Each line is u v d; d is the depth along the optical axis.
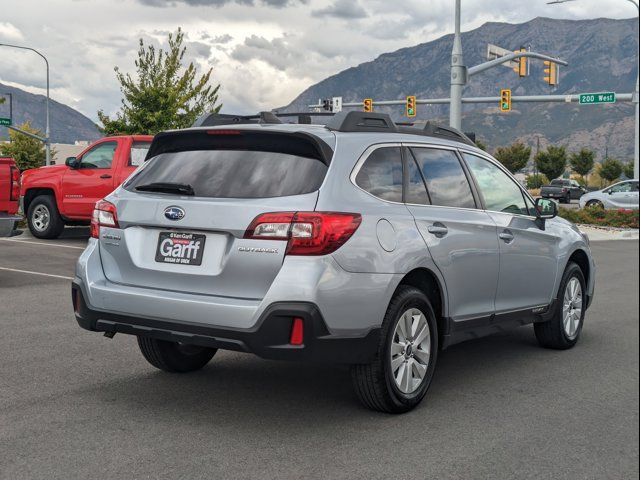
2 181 9.91
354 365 4.82
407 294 4.93
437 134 6.00
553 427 4.79
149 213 4.82
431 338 5.23
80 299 5.02
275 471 3.96
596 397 5.51
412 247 4.98
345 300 4.50
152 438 4.42
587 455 4.28
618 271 14.26
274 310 4.35
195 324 4.51
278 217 4.43
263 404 5.16
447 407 5.21
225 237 4.59
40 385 5.48
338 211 4.54
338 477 3.90
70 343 6.84
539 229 6.74
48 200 15.74
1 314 8.17
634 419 4.96
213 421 4.77
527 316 6.58
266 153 4.80
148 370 5.98
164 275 4.75
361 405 5.19
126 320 4.77
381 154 5.17
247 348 4.40
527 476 3.96
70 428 4.56
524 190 6.81
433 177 5.60
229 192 4.66
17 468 3.92
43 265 12.20
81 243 15.47
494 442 4.49
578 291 7.38
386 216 4.87
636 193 35.19
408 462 4.13
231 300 4.48
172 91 29.31
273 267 4.43
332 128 5.06
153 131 29.38
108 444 4.30
